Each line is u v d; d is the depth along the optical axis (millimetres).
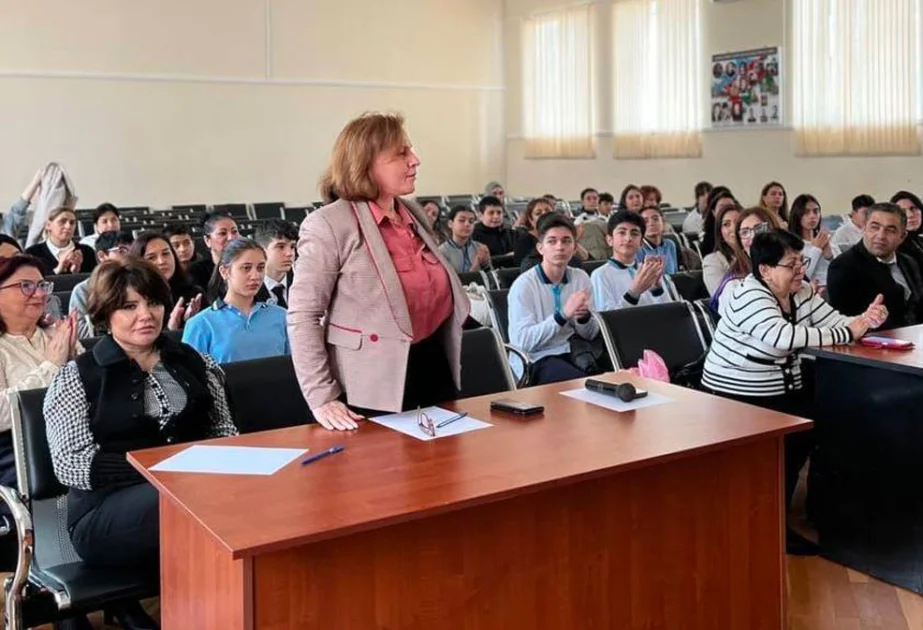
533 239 6445
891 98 8742
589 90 12211
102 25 10750
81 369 2311
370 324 2127
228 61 11539
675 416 2264
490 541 1883
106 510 2217
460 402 2373
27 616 2119
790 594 2877
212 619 1763
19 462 2324
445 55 13141
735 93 10203
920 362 2818
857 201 6473
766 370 3219
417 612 1809
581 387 2562
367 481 1814
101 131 10875
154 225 7281
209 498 1738
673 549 2131
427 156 13188
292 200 12141
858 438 3016
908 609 2775
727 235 4523
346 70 12367
